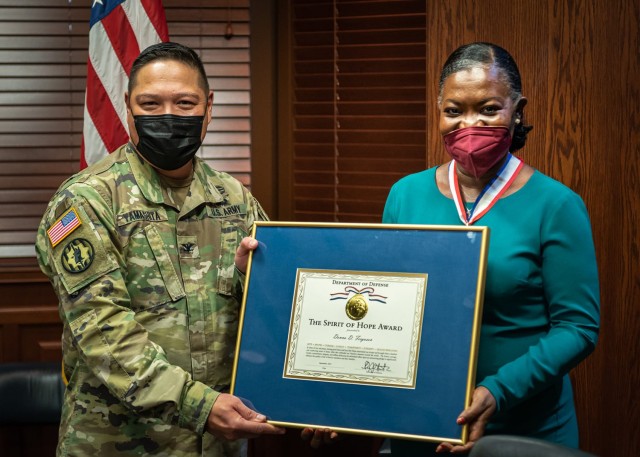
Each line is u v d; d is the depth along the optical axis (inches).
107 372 64.6
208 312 69.0
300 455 119.6
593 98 94.6
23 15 119.6
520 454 56.2
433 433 60.2
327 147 120.3
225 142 121.0
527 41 95.8
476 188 67.6
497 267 64.1
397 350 62.1
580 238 64.1
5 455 118.7
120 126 107.3
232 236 71.4
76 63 120.1
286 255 66.5
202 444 69.1
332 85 119.2
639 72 92.9
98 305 64.7
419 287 62.5
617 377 96.7
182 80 67.8
